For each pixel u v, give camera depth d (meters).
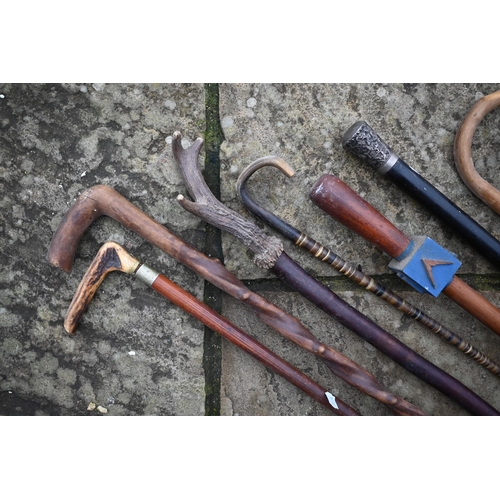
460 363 1.29
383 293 1.17
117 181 1.16
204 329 1.24
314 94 1.19
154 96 1.16
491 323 1.17
